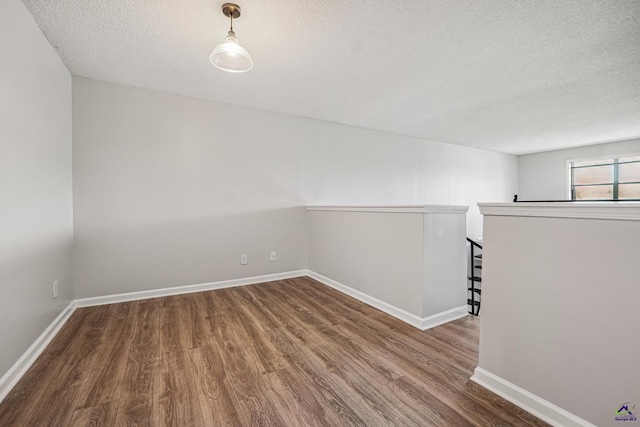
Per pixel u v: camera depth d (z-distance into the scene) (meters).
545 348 1.23
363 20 1.80
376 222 2.57
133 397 1.34
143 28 1.87
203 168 3.09
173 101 2.94
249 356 1.72
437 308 2.22
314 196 3.84
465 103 3.27
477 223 5.82
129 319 2.27
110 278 2.67
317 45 2.09
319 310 2.49
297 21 1.81
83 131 2.54
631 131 4.43
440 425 1.18
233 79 2.63
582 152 5.56
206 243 3.12
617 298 1.02
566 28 1.88
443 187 5.26
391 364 1.64
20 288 1.54
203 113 3.09
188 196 3.01
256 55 2.22
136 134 2.76
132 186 2.75
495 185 6.09
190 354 1.74
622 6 1.66
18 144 1.53
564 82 2.72
